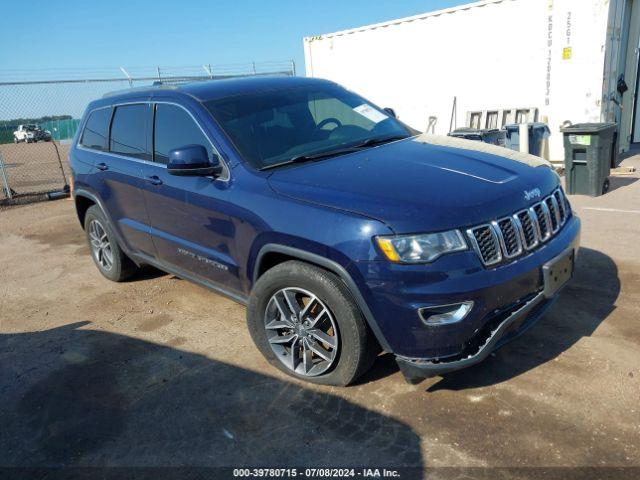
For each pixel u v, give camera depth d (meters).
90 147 4.97
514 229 2.75
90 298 4.97
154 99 4.13
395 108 11.64
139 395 3.27
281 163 3.34
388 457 2.54
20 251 6.91
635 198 7.01
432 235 2.54
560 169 9.23
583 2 8.70
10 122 11.51
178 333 4.06
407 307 2.57
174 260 4.09
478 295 2.55
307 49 12.82
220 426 2.89
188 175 3.37
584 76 8.98
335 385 3.10
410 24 10.89
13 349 4.06
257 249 3.15
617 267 4.56
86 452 2.79
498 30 9.76
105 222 4.94
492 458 2.46
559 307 3.88
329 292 2.82
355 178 2.96
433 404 2.90
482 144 3.70
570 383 2.96
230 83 4.07
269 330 3.26
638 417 2.64
